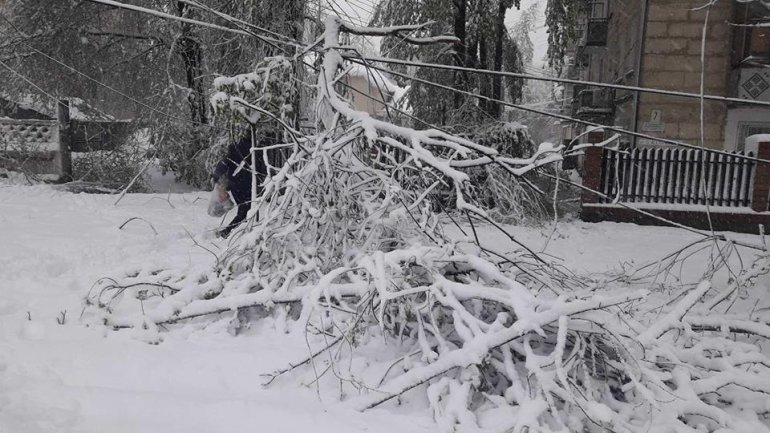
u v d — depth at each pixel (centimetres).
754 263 606
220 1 1320
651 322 509
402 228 520
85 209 969
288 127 530
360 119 550
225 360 394
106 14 1557
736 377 377
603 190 1350
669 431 335
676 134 1756
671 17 1725
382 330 373
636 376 373
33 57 1486
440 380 355
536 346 412
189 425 312
